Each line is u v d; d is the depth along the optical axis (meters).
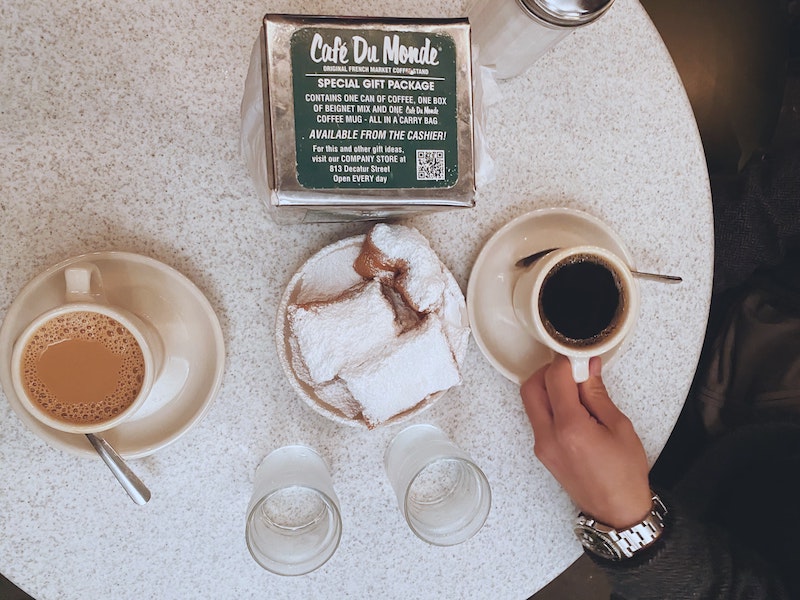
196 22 0.77
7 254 0.75
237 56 0.78
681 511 0.90
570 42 0.85
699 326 0.92
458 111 0.61
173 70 0.77
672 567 0.86
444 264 0.84
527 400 0.85
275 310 0.82
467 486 0.82
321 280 0.78
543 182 0.86
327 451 0.84
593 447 0.82
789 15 1.40
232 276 0.81
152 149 0.77
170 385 0.78
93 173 0.76
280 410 0.83
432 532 0.79
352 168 0.60
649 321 0.90
